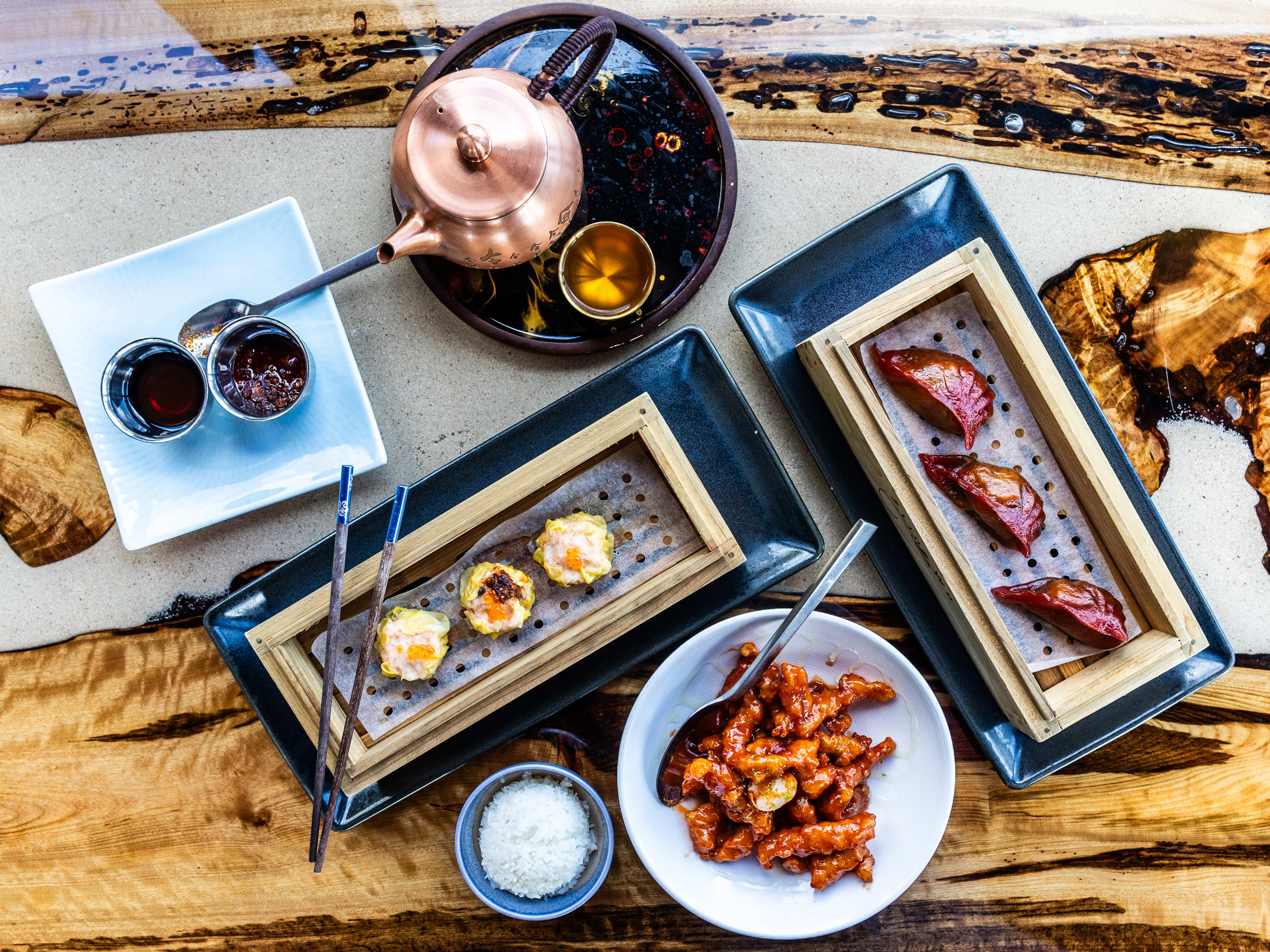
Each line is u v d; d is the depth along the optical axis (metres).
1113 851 0.70
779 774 0.61
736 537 0.67
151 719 0.70
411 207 0.56
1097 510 0.63
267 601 0.67
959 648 0.67
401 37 0.68
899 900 0.70
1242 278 0.70
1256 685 0.70
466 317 0.65
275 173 0.69
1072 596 0.62
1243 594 0.70
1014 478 0.63
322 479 0.66
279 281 0.66
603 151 0.65
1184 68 0.70
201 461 0.66
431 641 0.62
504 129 0.54
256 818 0.70
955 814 0.70
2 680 0.69
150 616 0.69
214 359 0.62
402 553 0.60
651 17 0.69
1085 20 0.70
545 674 0.60
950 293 0.64
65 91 0.68
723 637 0.63
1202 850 0.70
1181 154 0.70
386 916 0.70
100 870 0.70
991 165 0.70
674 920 0.70
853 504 0.67
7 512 0.69
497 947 0.70
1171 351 0.70
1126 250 0.70
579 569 0.61
